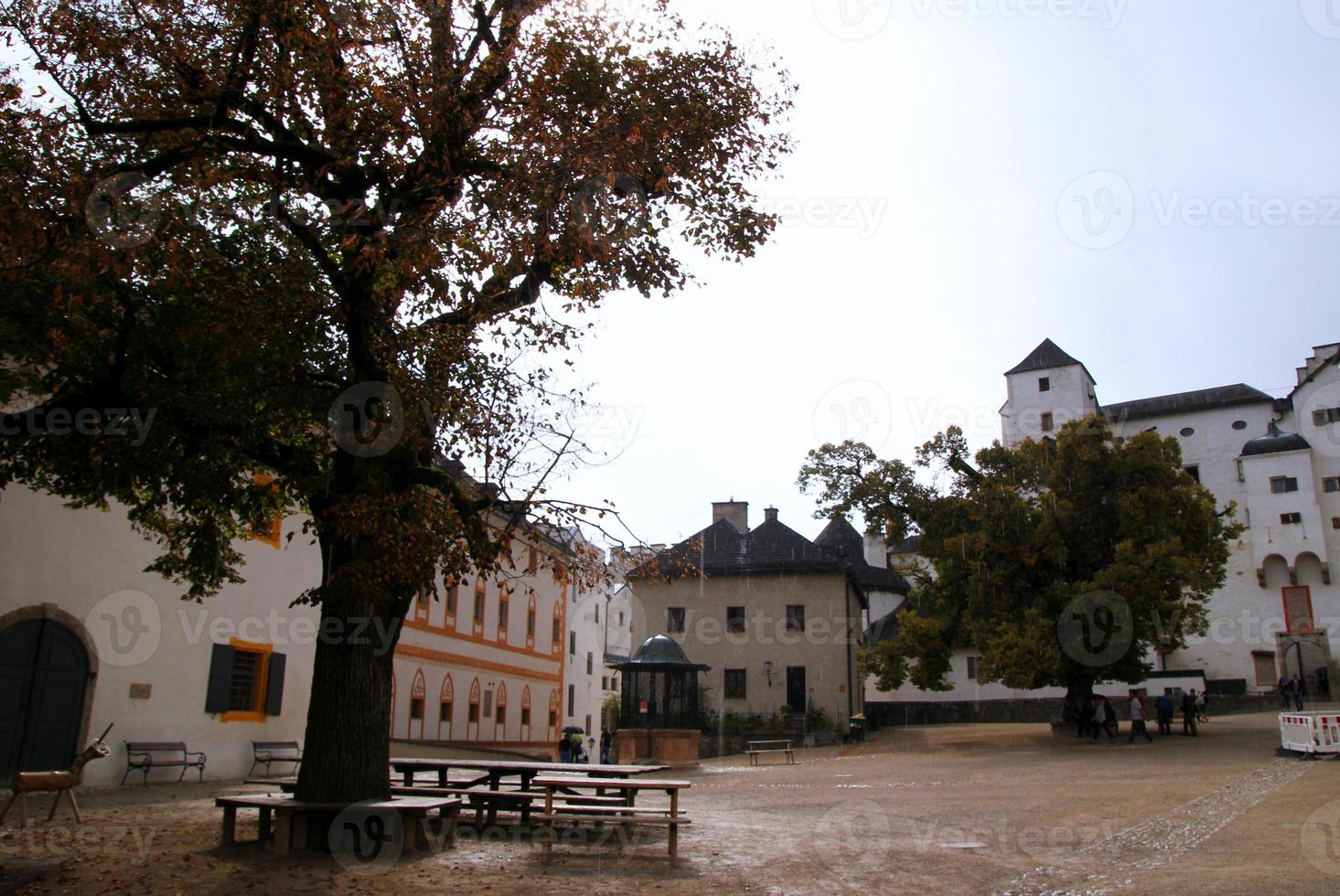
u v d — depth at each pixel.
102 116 11.84
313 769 11.78
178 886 9.45
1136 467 35.12
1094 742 32.69
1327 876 9.52
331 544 12.64
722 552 51.72
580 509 12.45
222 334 11.28
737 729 46.62
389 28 12.06
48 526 18.20
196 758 21.23
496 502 12.78
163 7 11.52
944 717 57.69
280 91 11.75
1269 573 57.81
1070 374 65.88
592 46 12.62
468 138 12.30
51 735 18.03
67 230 10.37
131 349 11.41
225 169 11.96
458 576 12.05
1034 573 35.97
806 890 9.59
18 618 17.50
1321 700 52.00
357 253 11.62
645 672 33.00
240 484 13.84
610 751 42.16
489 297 12.48
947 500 38.00
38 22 11.14
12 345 11.23
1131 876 9.97
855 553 69.75
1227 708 50.47
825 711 47.44
